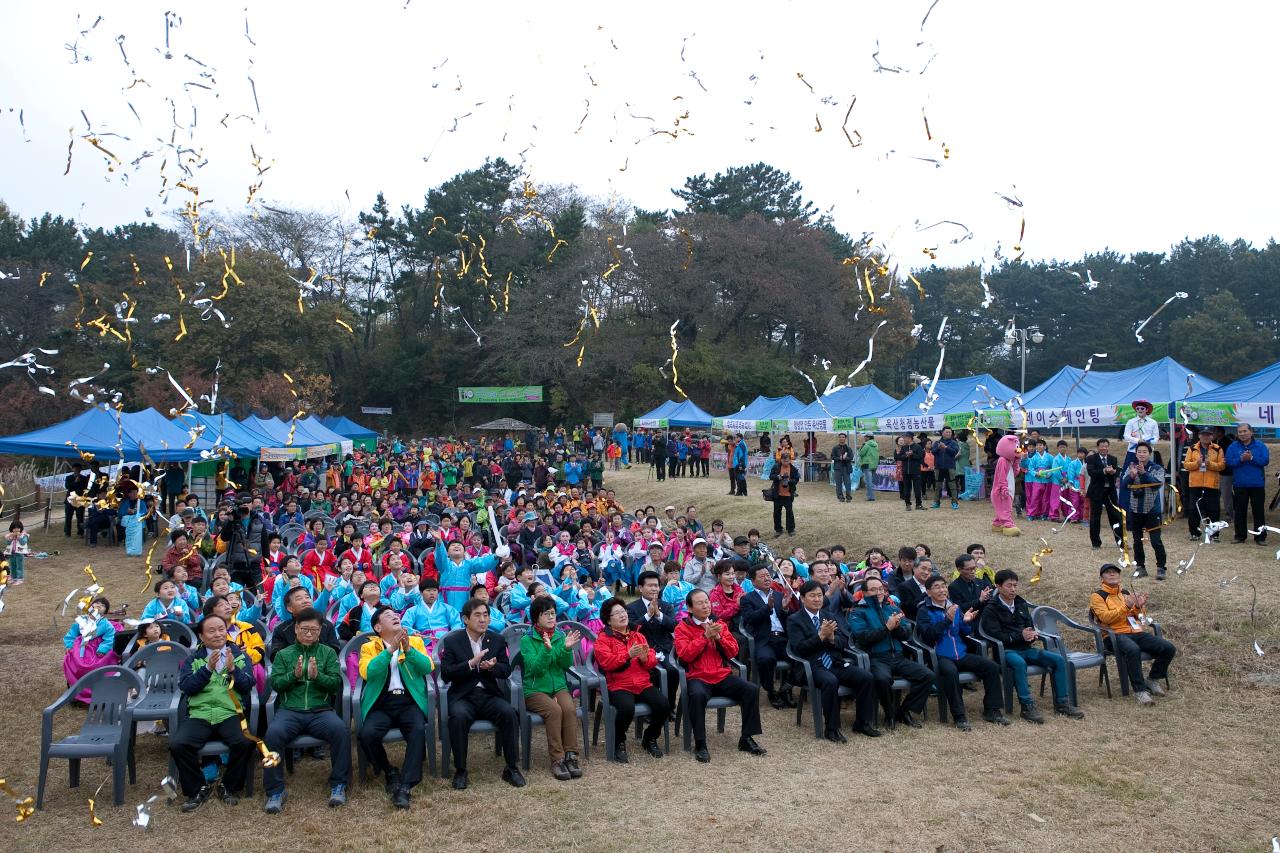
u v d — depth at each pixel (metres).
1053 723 7.85
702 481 29.06
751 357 49.91
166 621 7.91
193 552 11.73
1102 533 14.01
